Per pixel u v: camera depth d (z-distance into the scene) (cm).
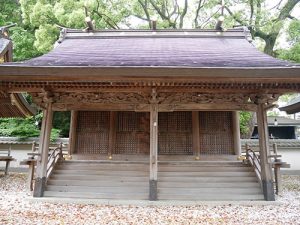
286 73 766
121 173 1010
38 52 1977
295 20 1706
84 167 1050
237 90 887
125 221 625
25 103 1241
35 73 779
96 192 898
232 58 945
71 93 922
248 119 1886
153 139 876
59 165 1060
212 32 1343
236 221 636
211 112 1278
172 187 923
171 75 773
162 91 888
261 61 889
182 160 1227
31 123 1867
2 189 1044
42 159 887
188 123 1268
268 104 904
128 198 867
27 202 816
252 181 959
